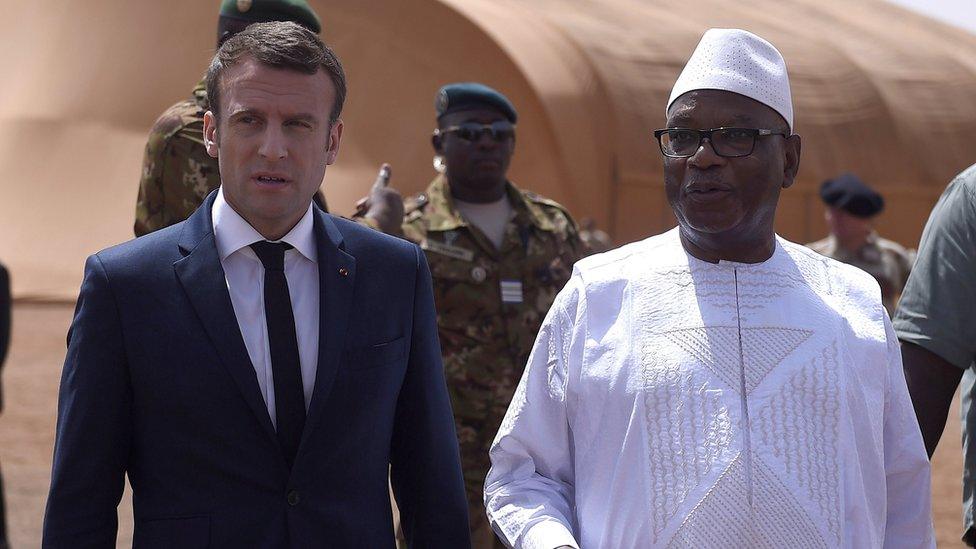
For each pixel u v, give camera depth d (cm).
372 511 281
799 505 269
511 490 290
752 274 285
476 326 534
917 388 347
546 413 292
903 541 288
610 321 287
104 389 265
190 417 266
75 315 271
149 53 2142
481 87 556
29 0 2244
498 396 531
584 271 294
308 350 277
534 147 2108
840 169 2484
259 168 266
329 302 278
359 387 277
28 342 1620
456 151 550
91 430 264
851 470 275
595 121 2155
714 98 280
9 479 868
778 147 284
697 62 286
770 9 3084
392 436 300
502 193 563
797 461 271
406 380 294
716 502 269
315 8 2100
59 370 1405
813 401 275
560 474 296
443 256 538
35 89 2177
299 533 269
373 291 285
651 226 2177
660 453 274
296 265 281
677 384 276
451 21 2080
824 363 278
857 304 290
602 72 2186
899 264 886
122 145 2105
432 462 293
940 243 347
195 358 266
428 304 296
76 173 2109
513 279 543
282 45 267
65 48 2186
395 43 2086
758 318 280
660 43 2384
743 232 283
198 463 266
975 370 355
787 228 2425
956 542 772
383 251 291
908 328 349
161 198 383
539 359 294
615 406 279
